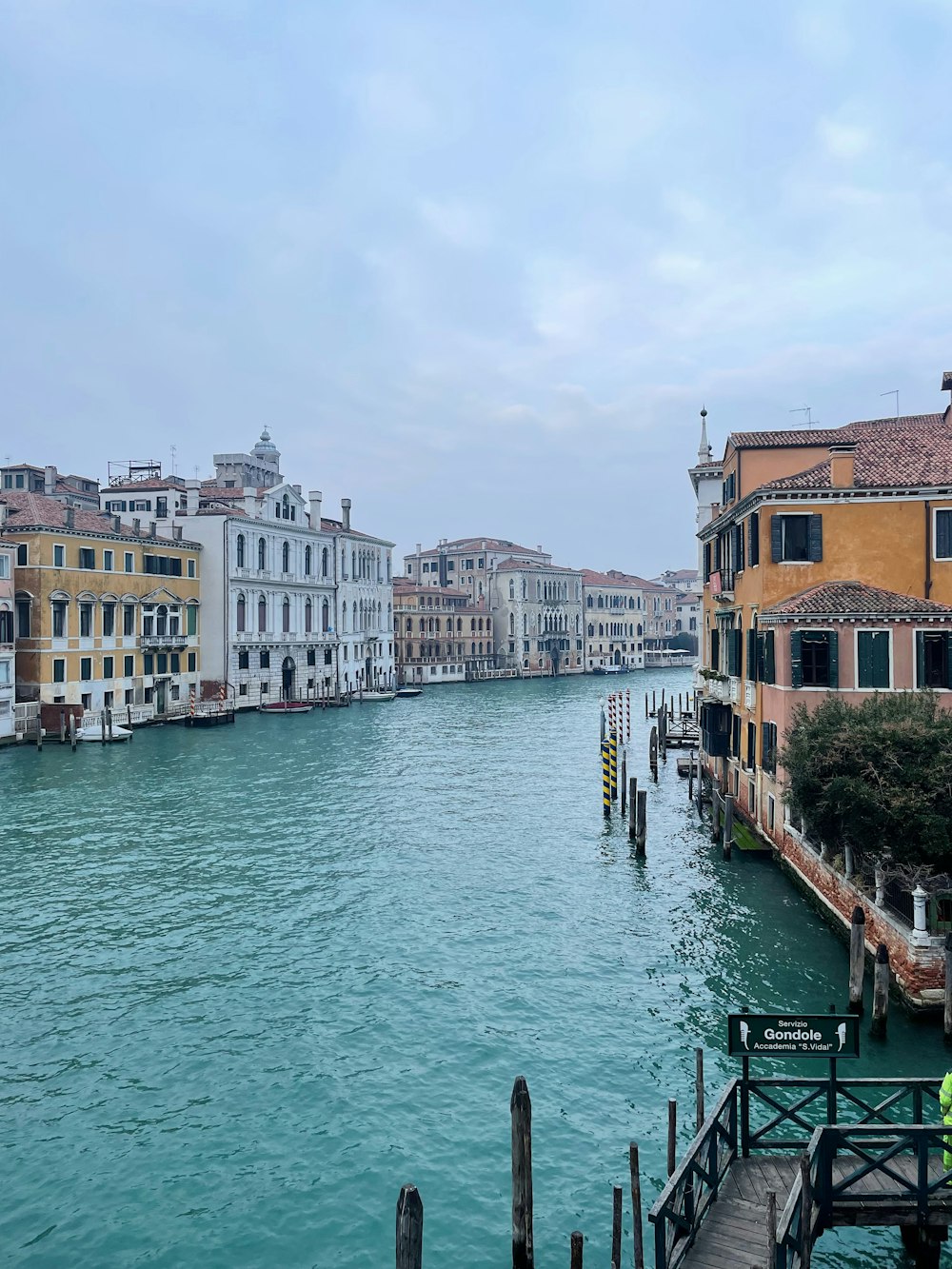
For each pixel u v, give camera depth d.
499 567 118.38
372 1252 10.62
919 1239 10.08
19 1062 14.65
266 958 18.89
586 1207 11.34
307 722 62.53
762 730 25.91
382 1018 16.22
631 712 71.19
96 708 53.84
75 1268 10.34
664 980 17.77
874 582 24.02
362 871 25.06
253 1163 12.17
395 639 102.88
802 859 22.38
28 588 49.41
